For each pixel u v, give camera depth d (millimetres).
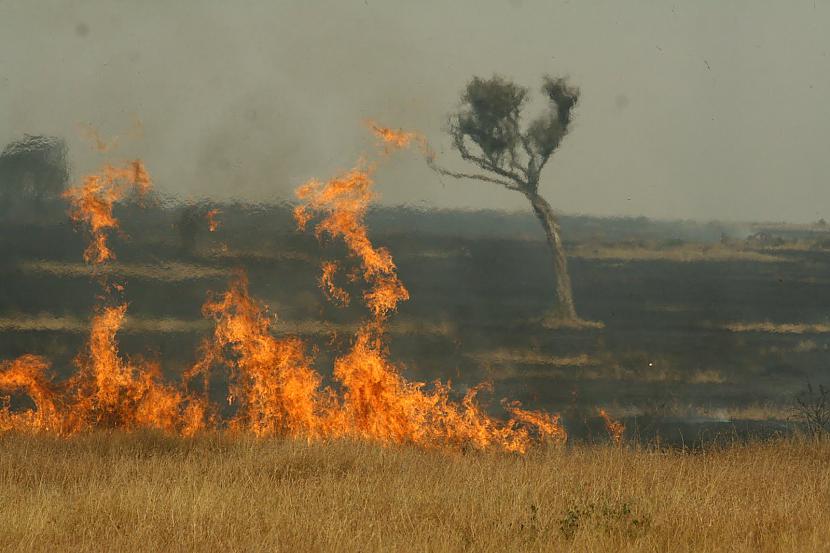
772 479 30422
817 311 114812
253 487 27016
